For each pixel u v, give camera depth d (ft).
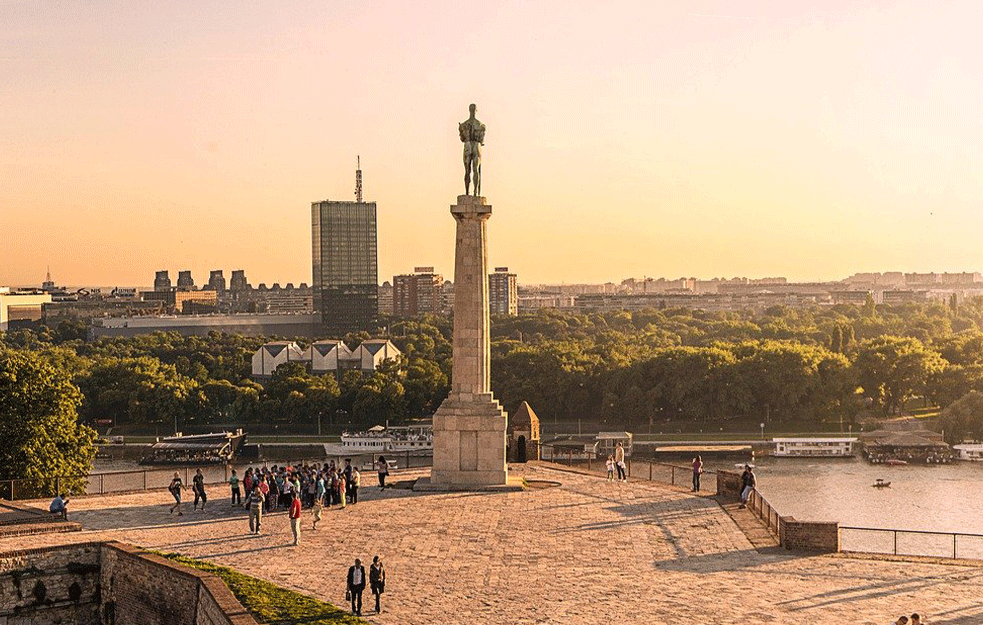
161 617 201.67
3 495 311.47
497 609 181.37
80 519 254.47
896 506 583.17
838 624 169.89
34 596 211.82
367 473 325.62
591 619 175.22
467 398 296.51
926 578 196.34
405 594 190.60
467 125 296.71
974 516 553.23
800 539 218.38
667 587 192.65
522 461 342.44
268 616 169.89
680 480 424.46
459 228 297.74
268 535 237.25
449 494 285.84
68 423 376.27
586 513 257.96
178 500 264.11
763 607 179.52
